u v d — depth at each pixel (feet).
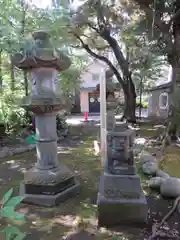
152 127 28.32
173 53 17.40
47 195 8.41
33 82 8.80
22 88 21.01
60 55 8.57
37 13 10.08
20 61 8.34
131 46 24.29
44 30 9.11
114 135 7.28
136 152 15.21
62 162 14.16
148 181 9.96
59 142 20.85
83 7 16.05
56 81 9.45
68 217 7.43
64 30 10.83
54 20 10.05
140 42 22.80
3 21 9.33
